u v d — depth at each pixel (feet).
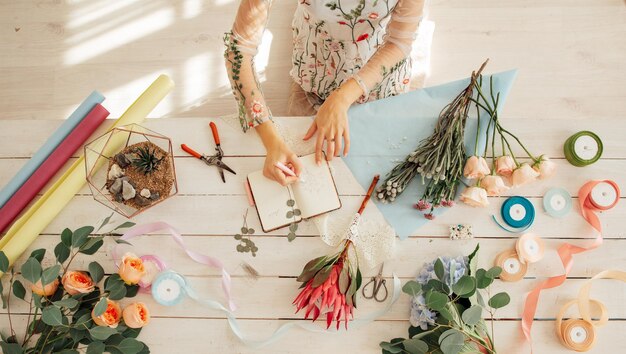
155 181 4.97
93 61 8.09
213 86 7.93
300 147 5.27
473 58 7.89
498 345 4.76
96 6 8.28
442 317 4.61
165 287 4.86
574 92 7.72
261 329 4.83
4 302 4.78
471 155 5.12
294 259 4.96
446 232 4.99
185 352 4.80
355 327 4.79
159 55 8.08
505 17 8.02
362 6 5.10
